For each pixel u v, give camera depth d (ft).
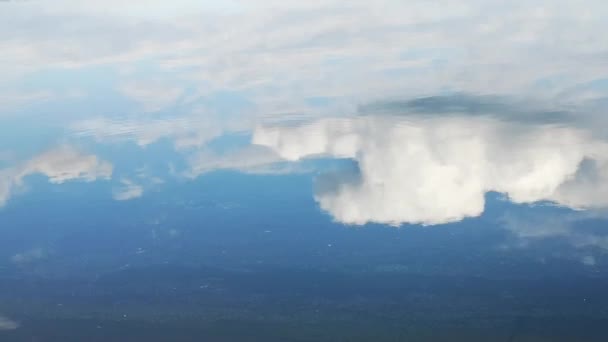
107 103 99.35
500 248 60.34
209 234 65.31
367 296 55.62
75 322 54.39
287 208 69.31
